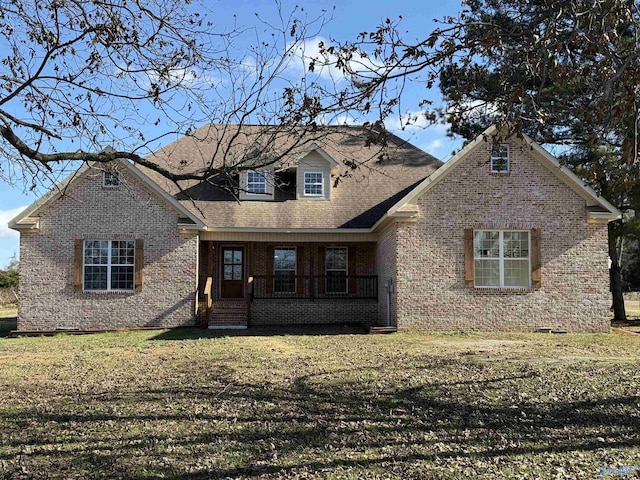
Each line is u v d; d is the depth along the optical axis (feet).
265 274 77.61
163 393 33.17
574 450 22.75
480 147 63.41
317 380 36.35
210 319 69.41
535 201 63.67
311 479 19.79
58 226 68.49
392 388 33.99
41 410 29.55
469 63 22.84
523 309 62.95
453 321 62.54
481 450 22.82
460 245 63.10
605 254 63.36
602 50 19.53
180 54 29.09
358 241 74.74
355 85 22.88
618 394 31.73
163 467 21.13
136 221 69.05
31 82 28.58
